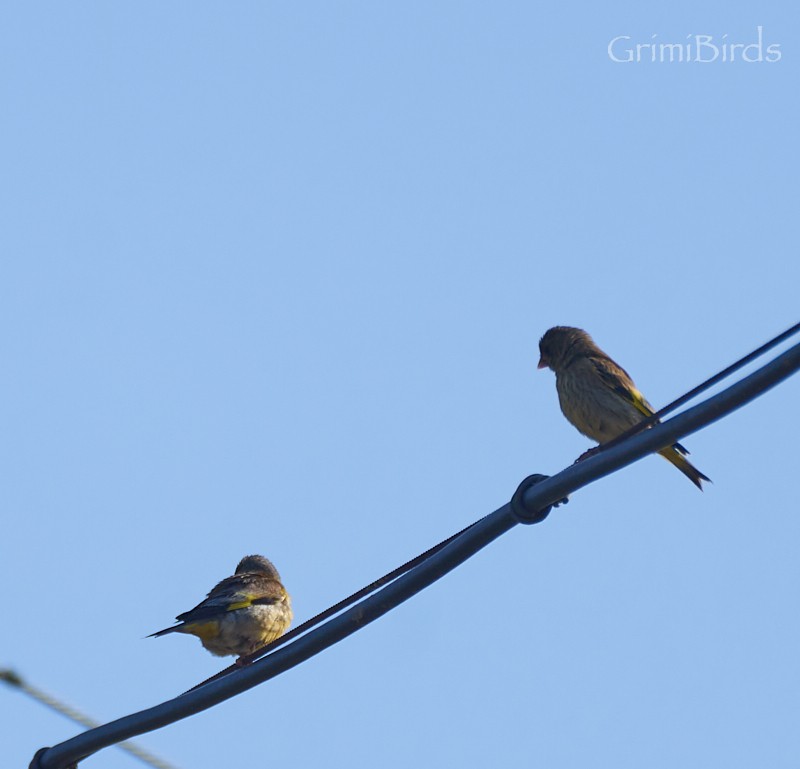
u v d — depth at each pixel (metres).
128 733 12.68
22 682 12.05
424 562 11.35
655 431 9.89
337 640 11.74
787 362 9.23
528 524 10.88
